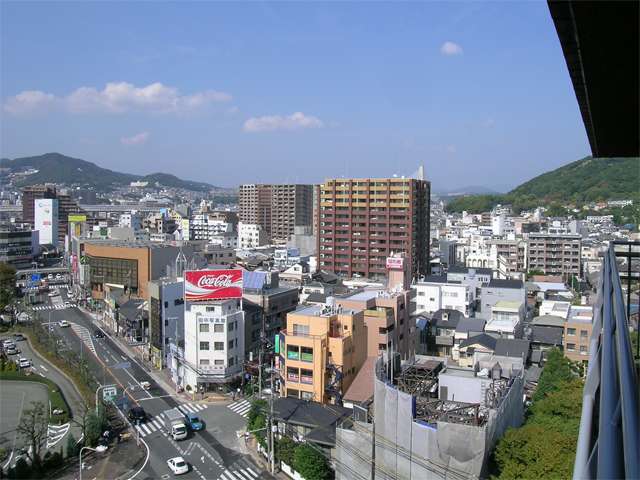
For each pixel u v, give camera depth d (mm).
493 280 98000
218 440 52969
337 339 53781
